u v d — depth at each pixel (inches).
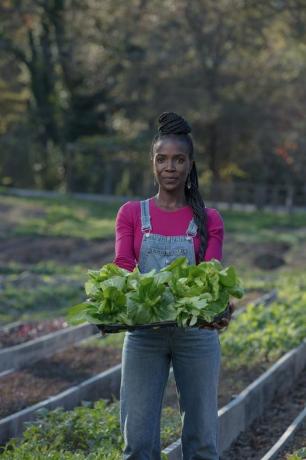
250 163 1849.2
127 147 1736.0
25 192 1720.0
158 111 1606.8
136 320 200.7
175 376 216.1
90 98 1893.5
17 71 2058.3
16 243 1098.1
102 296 203.8
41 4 1808.6
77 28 1809.8
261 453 335.3
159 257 216.5
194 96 1572.3
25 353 484.1
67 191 1756.9
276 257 1021.2
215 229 219.1
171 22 1595.7
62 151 1918.1
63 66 1878.7
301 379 454.3
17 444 302.7
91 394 394.6
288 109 1592.0
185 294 202.5
